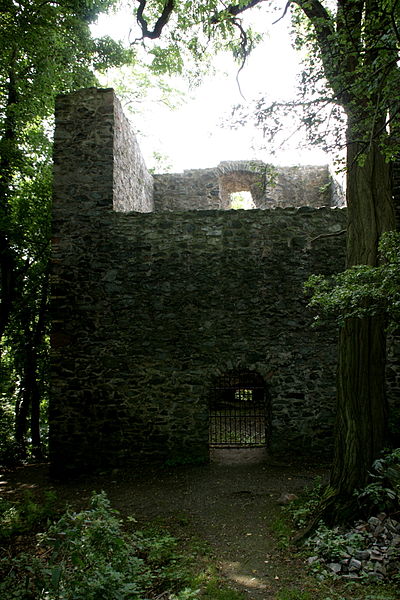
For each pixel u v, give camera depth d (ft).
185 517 19.04
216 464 26.23
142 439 26.25
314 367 26.53
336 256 27.07
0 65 33.24
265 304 26.86
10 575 12.14
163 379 26.55
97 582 10.14
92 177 27.91
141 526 18.26
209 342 26.68
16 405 40.83
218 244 27.32
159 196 43.24
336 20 15.92
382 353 17.78
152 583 13.56
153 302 27.04
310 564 14.33
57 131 28.37
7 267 36.52
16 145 36.45
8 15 29.60
